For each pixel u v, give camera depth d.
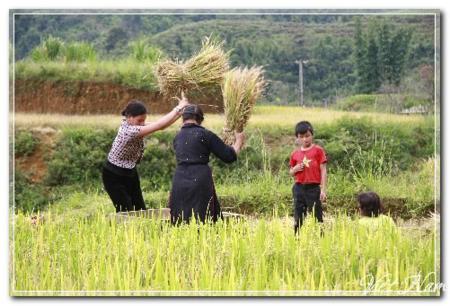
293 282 9.07
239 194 15.48
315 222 10.58
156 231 10.27
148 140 18.64
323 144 18.30
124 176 12.20
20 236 10.59
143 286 9.41
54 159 18.77
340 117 18.69
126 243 9.77
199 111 11.41
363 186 15.38
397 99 18.97
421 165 17.25
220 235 9.96
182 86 11.92
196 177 10.97
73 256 9.86
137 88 20.48
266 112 18.94
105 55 21.25
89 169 18.69
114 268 9.39
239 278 9.18
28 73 20.47
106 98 20.58
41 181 18.42
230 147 11.21
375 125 18.38
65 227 10.78
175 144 11.22
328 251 9.45
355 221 10.44
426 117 18.53
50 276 9.68
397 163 17.66
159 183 18.17
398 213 14.27
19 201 17.72
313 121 18.69
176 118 11.69
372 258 9.32
